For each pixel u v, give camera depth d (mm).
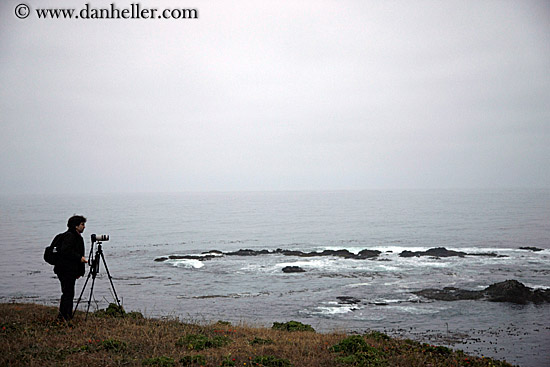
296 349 10227
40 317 11914
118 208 192625
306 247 59719
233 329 12859
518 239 63844
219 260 47375
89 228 92750
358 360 9430
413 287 32625
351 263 44219
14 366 7781
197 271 41188
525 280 34562
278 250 52906
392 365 9477
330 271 40156
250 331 12961
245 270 41375
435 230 78500
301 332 13609
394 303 27750
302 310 26141
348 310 26047
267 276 38344
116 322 11844
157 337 10484
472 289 31531
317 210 160125
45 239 70875
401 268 40906
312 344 10992
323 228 88438
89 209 184000
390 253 50781
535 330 21297
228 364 8492
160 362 8281
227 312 25719
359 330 21172
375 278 36500
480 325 22344
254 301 28797
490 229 78750
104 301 28344
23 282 36125
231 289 32969
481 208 148500
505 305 26859
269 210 167000
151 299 29438
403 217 113812
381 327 21969
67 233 10625
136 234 80125
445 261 44250
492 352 17422
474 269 39781
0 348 8609
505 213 120750
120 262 47000
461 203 190125
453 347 18141
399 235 71875
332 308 26609
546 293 28688
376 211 144750
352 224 96188
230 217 129250
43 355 8477
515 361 16219
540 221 93750
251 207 194000
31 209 185500
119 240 70438
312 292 31547
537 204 168875
